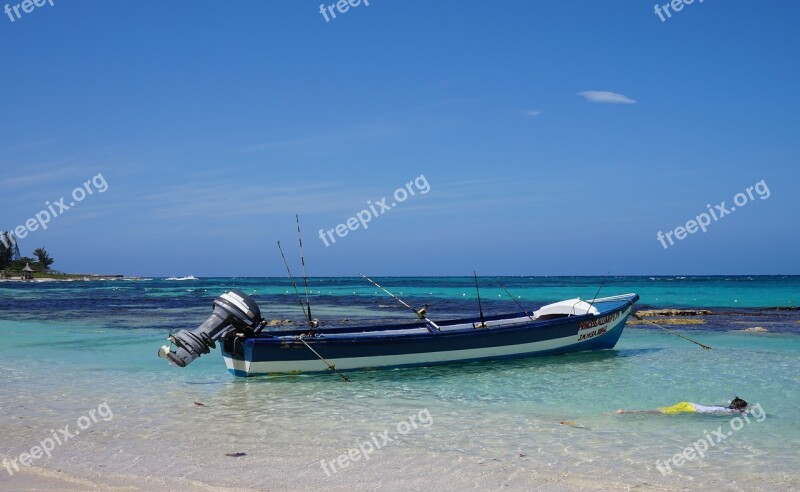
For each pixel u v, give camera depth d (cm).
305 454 924
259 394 1395
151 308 4331
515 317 2177
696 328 2738
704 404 1281
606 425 1102
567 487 786
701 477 827
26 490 757
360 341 1636
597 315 1986
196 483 788
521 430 1067
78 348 2167
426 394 1396
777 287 8100
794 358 1908
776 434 1040
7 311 3991
